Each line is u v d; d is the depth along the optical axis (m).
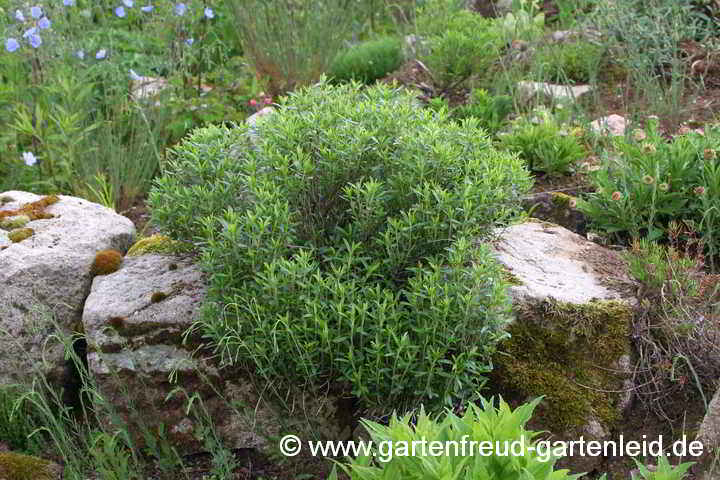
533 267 3.30
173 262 3.40
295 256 2.89
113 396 3.11
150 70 5.84
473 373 2.90
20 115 4.57
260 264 2.88
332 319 2.85
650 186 3.55
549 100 5.16
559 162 4.12
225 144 3.29
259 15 5.90
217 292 2.91
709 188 3.48
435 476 1.81
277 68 5.91
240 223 2.97
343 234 3.10
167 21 5.77
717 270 3.42
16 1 5.02
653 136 3.79
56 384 3.34
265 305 2.83
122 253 3.67
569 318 3.01
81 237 3.51
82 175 4.74
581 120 4.45
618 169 3.80
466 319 2.75
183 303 3.13
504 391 3.01
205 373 3.05
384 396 2.89
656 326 3.04
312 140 3.22
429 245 3.00
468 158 3.26
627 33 4.94
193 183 3.25
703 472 2.72
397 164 3.10
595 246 3.53
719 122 4.36
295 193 3.06
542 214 3.89
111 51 5.35
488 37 5.76
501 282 2.82
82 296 3.38
